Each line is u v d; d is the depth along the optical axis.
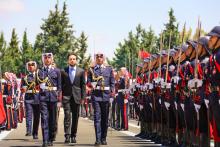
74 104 16.25
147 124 17.27
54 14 82.62
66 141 16.23
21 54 89.81
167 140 14.92
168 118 14.53
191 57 12.85
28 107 19.11
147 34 80.44
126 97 22.45
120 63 87.31
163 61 15.41
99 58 15.84
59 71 15.45
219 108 10.88
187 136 13.17
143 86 16.64
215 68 10.95
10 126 22.47
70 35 83.38
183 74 13.18
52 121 15.23
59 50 81.62
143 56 19.09
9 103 22.09
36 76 15.31
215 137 11.05
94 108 15.46
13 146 15.29
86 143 16.12
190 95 12.56
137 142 16.17
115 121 23.70
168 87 14.30
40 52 83.00
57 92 15.29
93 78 15.70
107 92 15.60
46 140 14.96
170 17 64.44
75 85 16.23
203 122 12.10
